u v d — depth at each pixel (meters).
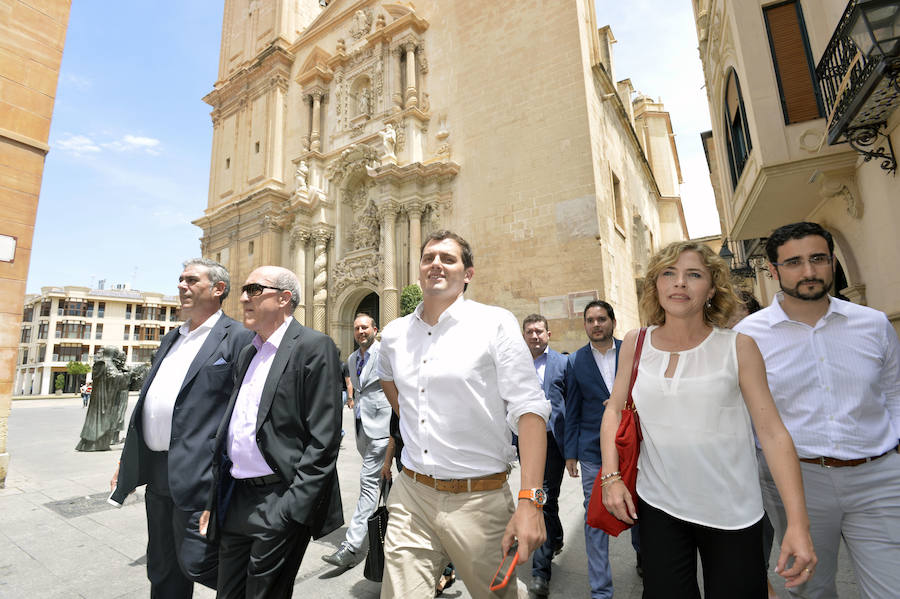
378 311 18.58
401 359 2.16
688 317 1.94
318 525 2.30
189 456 2.57
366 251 17.55
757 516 1.70
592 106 14.27
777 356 2.44
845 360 2.27
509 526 1.63
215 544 2.35
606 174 15.08
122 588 3.36
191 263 3.05
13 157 6.61
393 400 2.44
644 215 23.41
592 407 3.42
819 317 2.40
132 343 66.38
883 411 2.22
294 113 22.31
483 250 14.77
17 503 5.50
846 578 3.23
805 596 2.35
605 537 3.01
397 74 17.86
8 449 9.45
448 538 1.83
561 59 14.32
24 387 62.44
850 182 6.34
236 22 26.73
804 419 2.31
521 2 15.41
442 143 16.44
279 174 21.70
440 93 16.91
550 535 3.39
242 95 24.33
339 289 18.30
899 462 2.12
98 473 7.05
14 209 6.57
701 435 1.78
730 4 7.34
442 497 1.89
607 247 13.76
